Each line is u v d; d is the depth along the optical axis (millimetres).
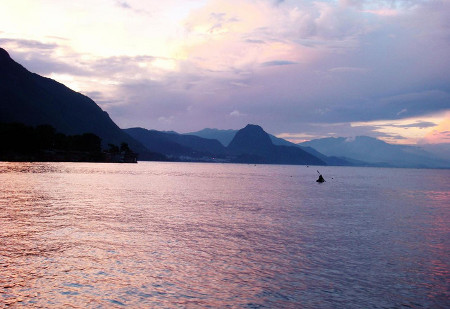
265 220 33281
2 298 13594
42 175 96875
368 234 27672
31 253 19438
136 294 14320
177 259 19156
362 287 15805
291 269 18047
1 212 33062
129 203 43781
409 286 16047
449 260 20359
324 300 14312
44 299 13625
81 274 16406
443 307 13875
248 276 16828
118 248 21031
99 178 96562
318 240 24891
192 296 14281
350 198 60281
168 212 36719
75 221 29547
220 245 22562
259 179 129500
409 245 24078
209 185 85938
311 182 115188
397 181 148375
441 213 43094
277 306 13617
